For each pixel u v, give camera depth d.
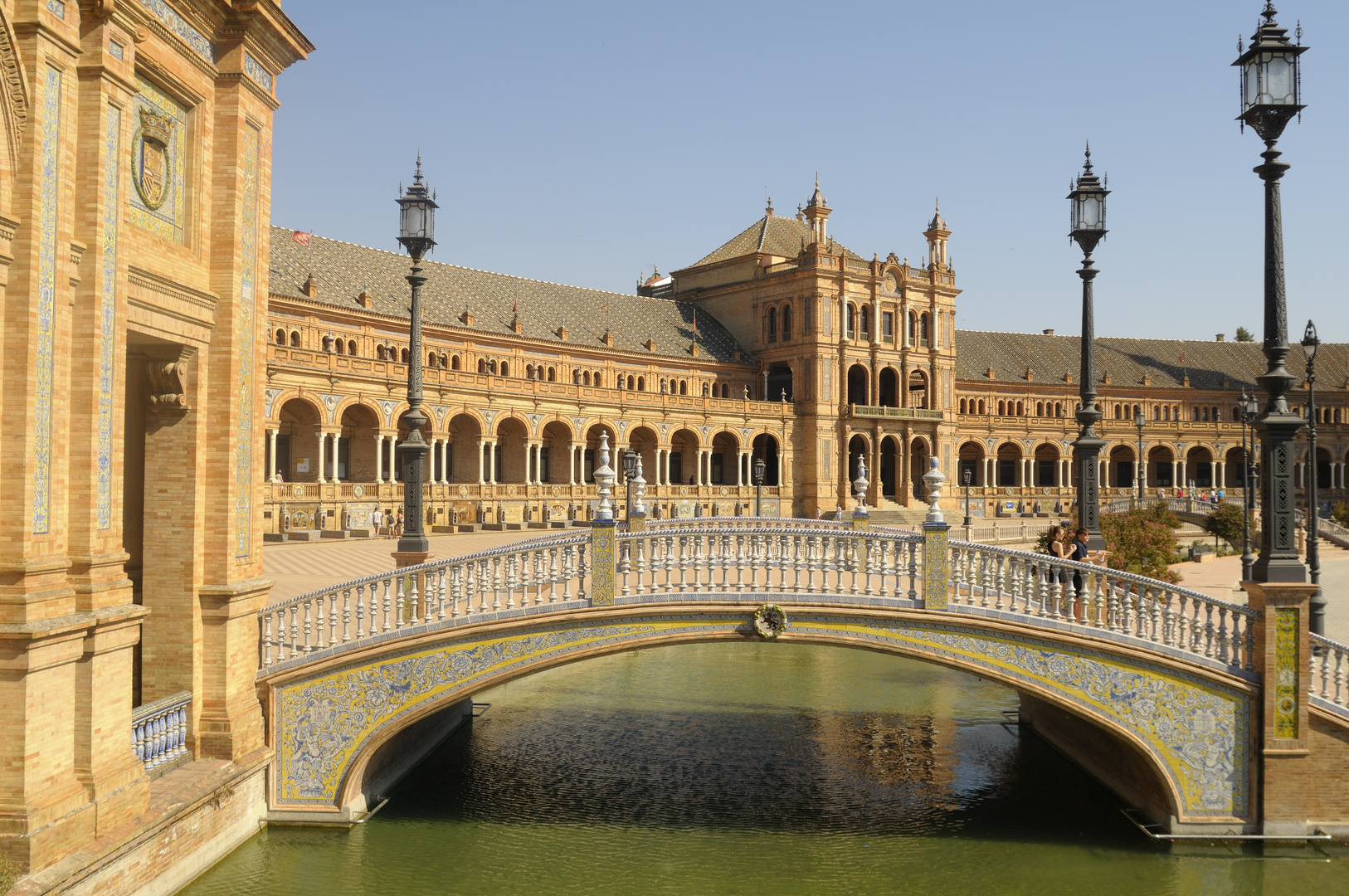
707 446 78.75
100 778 9.95
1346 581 35.84
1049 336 106.31
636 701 22.02
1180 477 99.56
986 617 13.39
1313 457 24.50
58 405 9.60
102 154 10.03
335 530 49.75
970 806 15.22
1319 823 13.02
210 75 12.67
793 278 85.56
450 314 69.38
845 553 13.91
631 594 13.82
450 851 13.18
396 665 13.63
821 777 16.62
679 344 85.12
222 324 12.75
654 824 14.39
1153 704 13.22
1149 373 103.38
